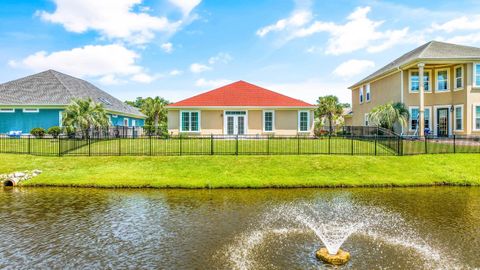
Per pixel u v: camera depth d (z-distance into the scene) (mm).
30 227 8750
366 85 32219
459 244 7555
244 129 26734
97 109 24312
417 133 23812
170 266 6402
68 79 32188
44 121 26641
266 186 13875
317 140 22969
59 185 14148
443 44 25812
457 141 21203
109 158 17281
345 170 15523
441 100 24672
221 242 7699
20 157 17625
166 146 21031
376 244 7617
